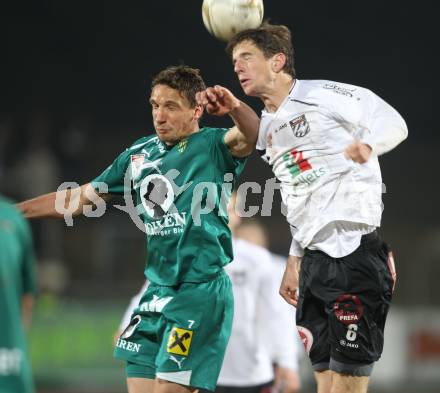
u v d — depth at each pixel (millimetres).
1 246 15805
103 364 52000
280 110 19844
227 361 27125
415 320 55844
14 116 73688
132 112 85812
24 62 83562
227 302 20281
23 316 16453
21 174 67875
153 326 20453
